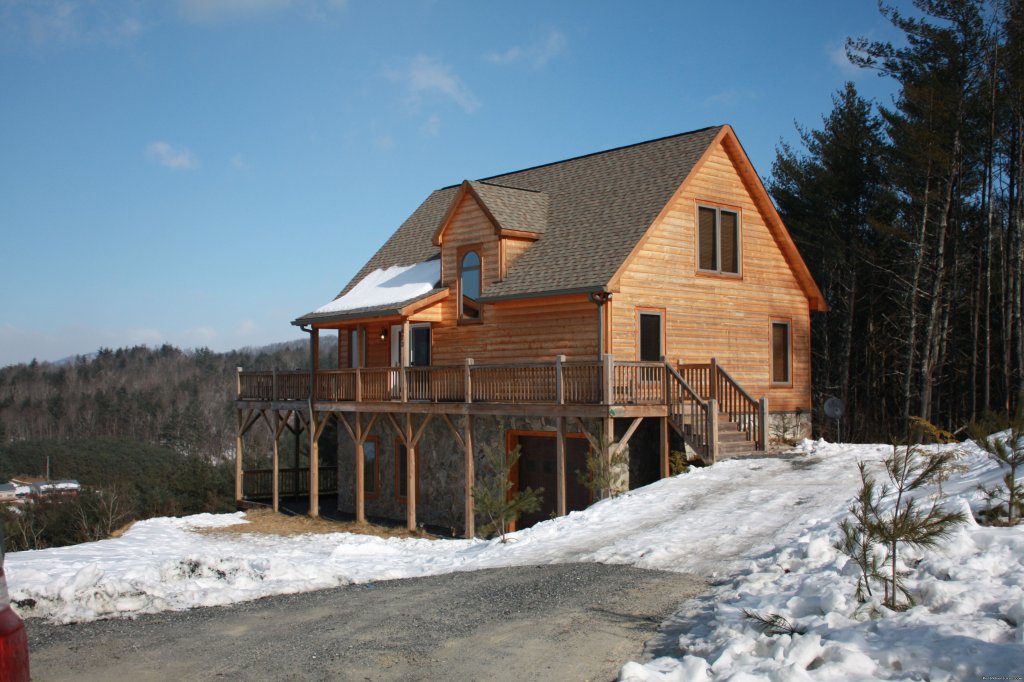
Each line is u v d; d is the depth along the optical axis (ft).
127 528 85.46
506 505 46.11
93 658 24.11
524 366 64.39
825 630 21.40
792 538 35.19
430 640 24.72
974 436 33.09
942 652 18.63
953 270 95.14
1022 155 88.38
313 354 85.87
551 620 26.35
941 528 23.58
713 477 53.31
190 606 30.96
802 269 82.89
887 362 107.96
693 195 73.72
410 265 90.27
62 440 248.52
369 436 86.17
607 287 63.57
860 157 108.58
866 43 97.45
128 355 463.01
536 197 80.18
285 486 104.58
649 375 63.36
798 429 82.48
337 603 30.63
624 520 44.19
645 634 24.50
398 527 76.43
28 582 32.53
